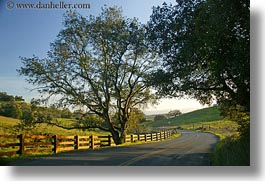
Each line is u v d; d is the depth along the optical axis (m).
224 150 12.87
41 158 15.70
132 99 35.38
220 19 12.20
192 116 123.56
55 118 33.00
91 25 32.34
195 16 16.16
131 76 33.81
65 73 32.53
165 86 19.39
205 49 14.37
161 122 120.56
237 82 13.57
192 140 36.00
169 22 18.17
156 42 19.11
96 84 33.41
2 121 32.38
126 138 34.59
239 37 12.46
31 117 31.73
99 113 34.22
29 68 31.00
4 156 15.66
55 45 32.06
